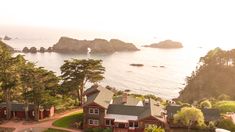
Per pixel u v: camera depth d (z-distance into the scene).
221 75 172.38
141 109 78.56
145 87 181.88
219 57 180.62
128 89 174.88
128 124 75.06
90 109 77.19
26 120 84.06
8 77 81.75
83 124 78.12
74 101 99.50
